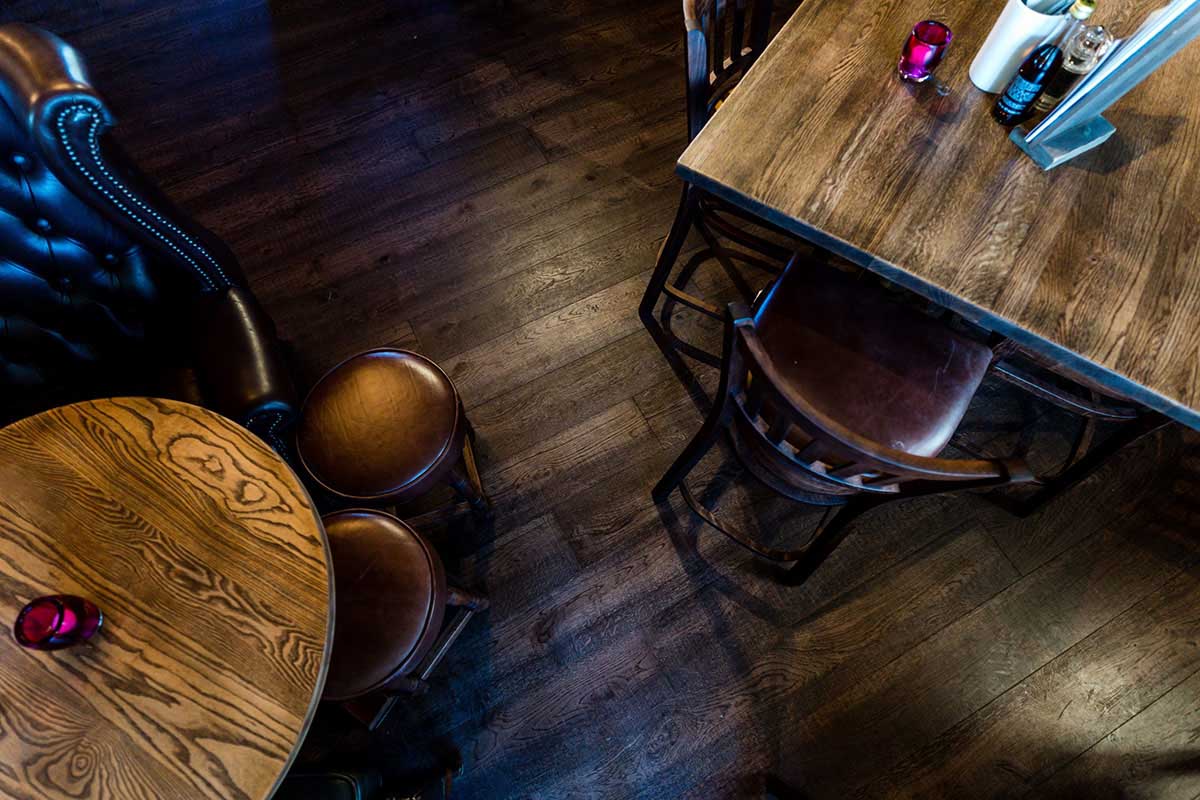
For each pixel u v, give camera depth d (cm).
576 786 152
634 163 237
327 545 106
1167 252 111
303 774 119
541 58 262
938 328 140
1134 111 125
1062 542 175
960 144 122
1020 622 166
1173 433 187
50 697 94
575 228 224
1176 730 154
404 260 220
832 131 123
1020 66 118
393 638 121
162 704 94
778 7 269
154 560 103
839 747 155
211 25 274
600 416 194
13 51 106
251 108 252
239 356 137
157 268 151
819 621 168
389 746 155
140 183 121
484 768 153
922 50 123
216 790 89
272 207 230
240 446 112
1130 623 166
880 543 176
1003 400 193
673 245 175
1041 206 115
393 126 246
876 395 134
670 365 201
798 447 131
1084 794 150
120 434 112
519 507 182
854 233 114
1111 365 103
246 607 100
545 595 171
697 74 142
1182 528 176
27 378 143
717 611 169
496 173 236
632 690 161
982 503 180
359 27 272
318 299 213
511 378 200
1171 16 91
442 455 140
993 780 151
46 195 127
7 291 133
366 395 142
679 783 152
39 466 109
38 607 93
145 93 257
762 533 178
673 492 183
